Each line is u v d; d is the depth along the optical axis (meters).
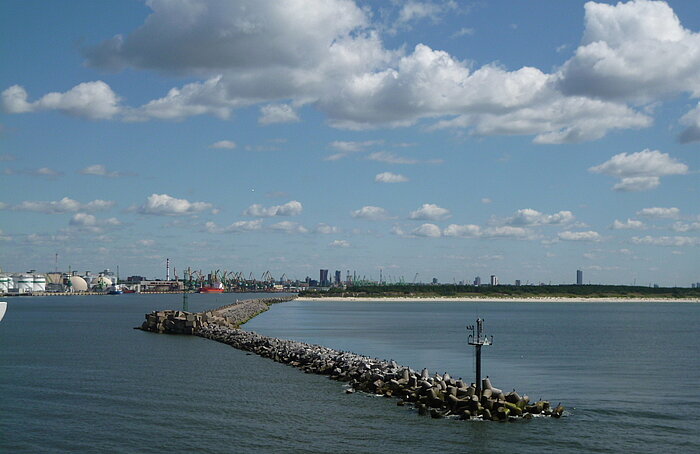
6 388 59.38
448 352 95.56
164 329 124.56
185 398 54.62
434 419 47.44
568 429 45.56
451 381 54.25
